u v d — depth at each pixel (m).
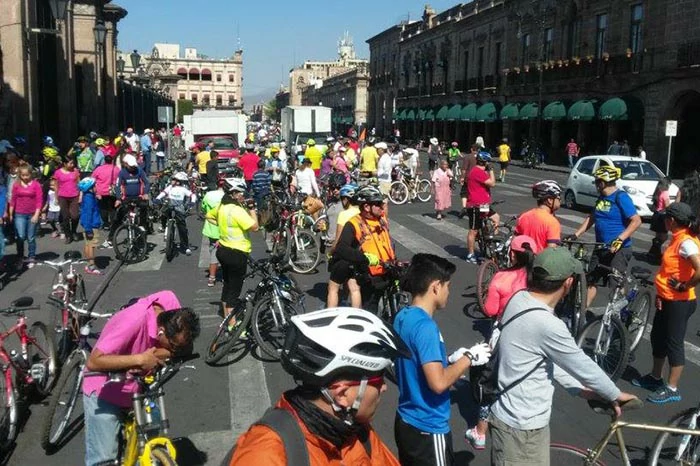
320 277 11.52
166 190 13.48
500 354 3.69
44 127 27.22
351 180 18.80
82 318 7.23
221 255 8.25
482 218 12.04
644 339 8.09
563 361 3.48
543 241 7.26
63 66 28.44
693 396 6.33
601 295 10.05
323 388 2.12
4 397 5.59
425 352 3.55
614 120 35.66
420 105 71.00
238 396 6.42
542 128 46.19
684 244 5.95
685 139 33.12
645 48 34.09
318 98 141.50
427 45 69.44
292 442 2.04
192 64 145.12
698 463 4.51
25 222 11.24
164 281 11.16
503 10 51.09
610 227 7.66
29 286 10.21
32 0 22.28
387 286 7.08
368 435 2.38
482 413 5.04
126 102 45.81
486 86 53.84
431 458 3.65
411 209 19.81
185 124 42.75
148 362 3.95
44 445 5.30
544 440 3.62
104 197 12.96
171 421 5.86
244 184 8.27
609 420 5.84
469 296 10.03
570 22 42.00
